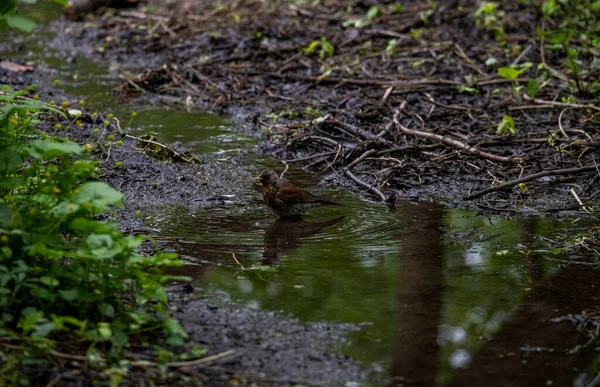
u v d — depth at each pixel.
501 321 8.77
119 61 21.88
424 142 15.23
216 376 7.40
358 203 12.82
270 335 8.28
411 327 8.59
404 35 22.09
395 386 7.45
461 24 23.03
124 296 8.45
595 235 11.35
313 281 9.73
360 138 15.55
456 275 9.98
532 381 7.64
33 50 22.91
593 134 15.40
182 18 25.45
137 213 9.90
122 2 27.36
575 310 9.06
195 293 9.24
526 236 11.39
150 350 7.64
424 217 12.19
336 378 7.54
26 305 7.91
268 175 12.12
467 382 7.58
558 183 13.52
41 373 7.05
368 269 10.13
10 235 8.09
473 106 17.11
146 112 17.50
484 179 13.77
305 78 19.12
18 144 8.45
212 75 20.03
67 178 8.28
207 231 11.41
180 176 13.62
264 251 10.67
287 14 25.31
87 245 7.89
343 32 22.98
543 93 17.66
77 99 18.20
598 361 7.98
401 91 17.86
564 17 22.39
